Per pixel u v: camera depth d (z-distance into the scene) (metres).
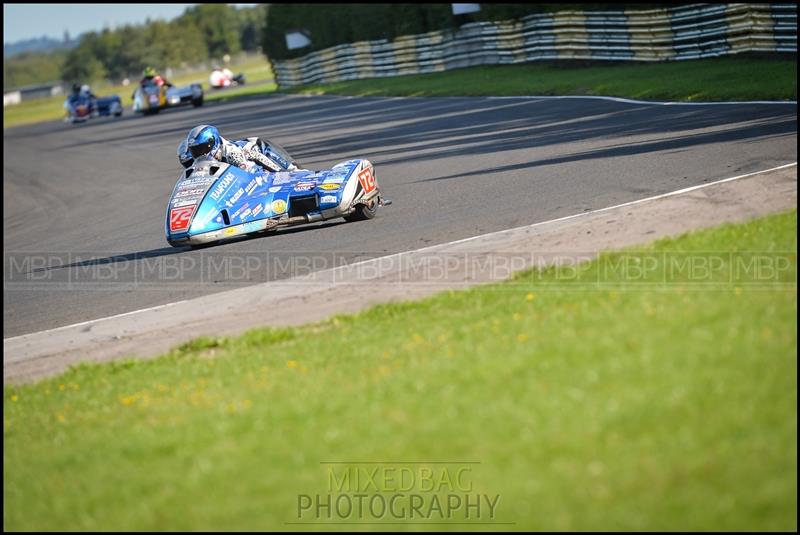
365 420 12.55
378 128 63.12
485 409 12.02
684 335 13.30
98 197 56.38
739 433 10.43
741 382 11.49
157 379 17.97
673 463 10.06
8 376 21.22
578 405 11.57
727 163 29.47
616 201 26.95
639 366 12.35
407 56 113.19
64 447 14.89
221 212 27.92
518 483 10.32
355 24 122.56
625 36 76.00
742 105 42.59
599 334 14.02
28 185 71.31
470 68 102.19
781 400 10.97
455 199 31.86
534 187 31.48
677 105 46.66
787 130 33.75
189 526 10.85
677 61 70.38
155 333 22.19
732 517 9.20
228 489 11.54
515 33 93.06
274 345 19.11
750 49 63.31
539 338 14.55
